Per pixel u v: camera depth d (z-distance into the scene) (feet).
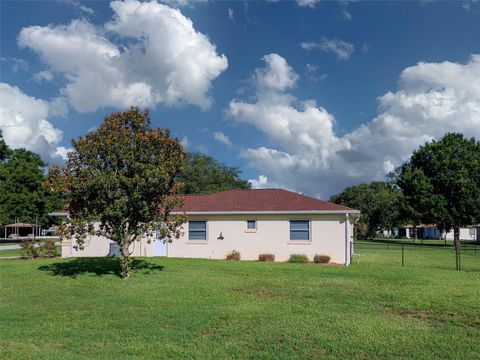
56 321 35.35
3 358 26.09
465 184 162.40
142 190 59.62
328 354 26.94
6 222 190.90
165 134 63.16
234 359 26.11
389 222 236.22
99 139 59.88
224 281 55.31
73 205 60.49
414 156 176.14
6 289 50.49
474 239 270.87
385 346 28.35
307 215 86.53
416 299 42.93
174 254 92.63
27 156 217.56
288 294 46.24
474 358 26.12
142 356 26.66
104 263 75.87
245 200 93.66
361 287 50.52
